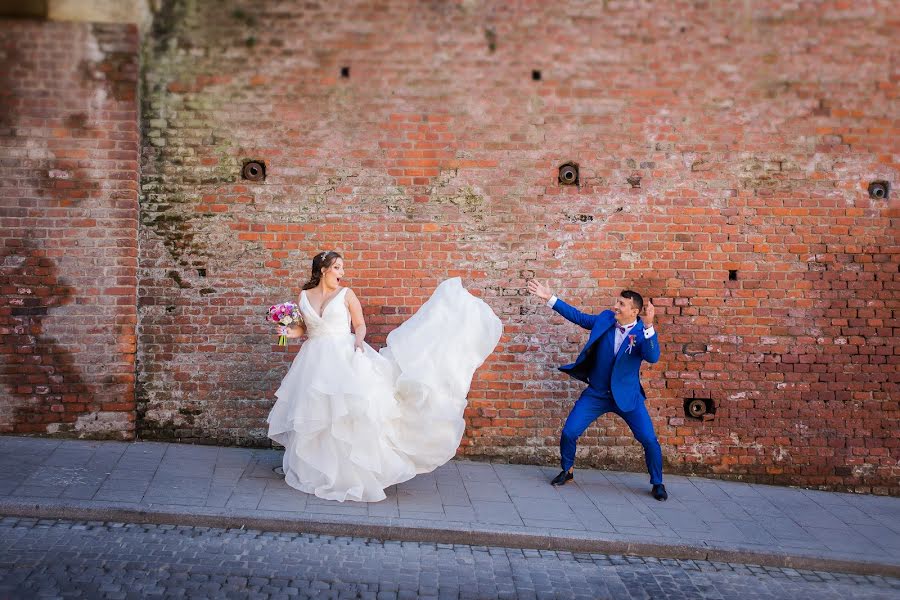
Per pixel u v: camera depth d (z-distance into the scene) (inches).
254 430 269.1
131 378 264.7
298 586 170.9
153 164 266.5
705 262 271.7
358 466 220.5
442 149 271.0
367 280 270.5
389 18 270.8
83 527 195.3
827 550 210.5
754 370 272.4
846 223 271.6
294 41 269.7
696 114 271.7
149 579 168.6
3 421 260.8
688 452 273.3
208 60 267.7
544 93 271.6
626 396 242.5
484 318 232.7
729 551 206.1
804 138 271.7
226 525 202.7
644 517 226.8
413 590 173.6
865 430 271.9
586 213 271.6
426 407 225.6
